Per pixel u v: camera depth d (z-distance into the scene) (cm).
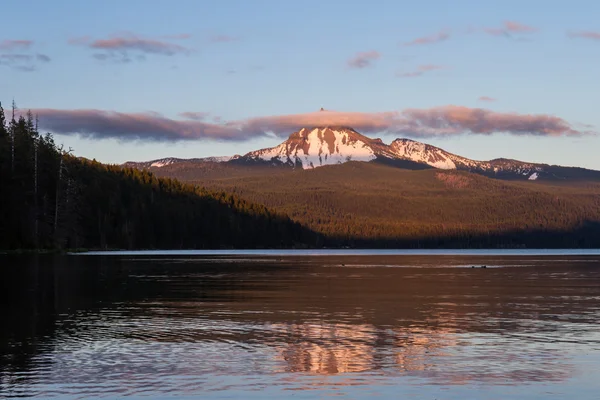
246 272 9612
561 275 9362
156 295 5834
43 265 10294
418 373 2727
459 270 10825
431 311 4722
